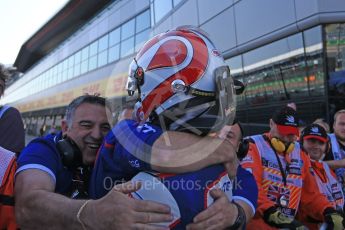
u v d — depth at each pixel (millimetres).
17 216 1037
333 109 4516
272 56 5445
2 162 1160
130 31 12523
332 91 4566
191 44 1003
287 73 5148
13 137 2244
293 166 2281
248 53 5938
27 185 1042
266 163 2260
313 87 4742
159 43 1023
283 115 2293
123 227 801
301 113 4883
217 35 6730
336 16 4605
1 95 2443
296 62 5008
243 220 960
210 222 874
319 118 4598
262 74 5609
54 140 1354
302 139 2945
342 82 4645
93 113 1311
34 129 24078
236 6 6215
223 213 897
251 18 5855
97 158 1128
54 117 20062
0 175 1138
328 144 3318
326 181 2754
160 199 885
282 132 2250
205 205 901
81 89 16500
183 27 1095
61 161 1212
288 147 2283
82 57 17094
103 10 15758
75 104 1349
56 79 21172
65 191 1227
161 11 8852
